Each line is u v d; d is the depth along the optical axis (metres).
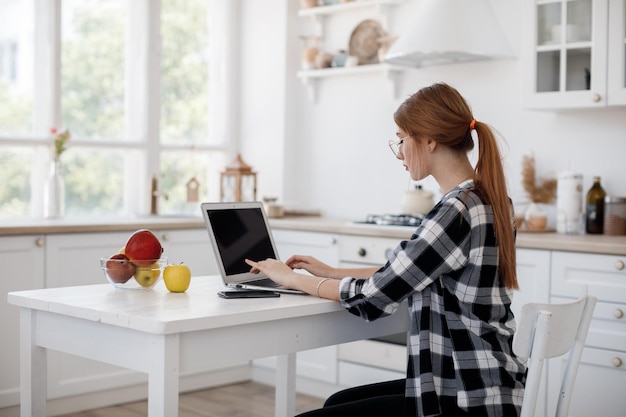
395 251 2.00
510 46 4.14
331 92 4.93
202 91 5.17
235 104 5.29
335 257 4.08
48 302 2.02
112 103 4.71
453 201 1.95
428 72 4.47
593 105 3.53
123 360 1.90
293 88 5.09
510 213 2.02
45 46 4.39
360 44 4.75
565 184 3.74
